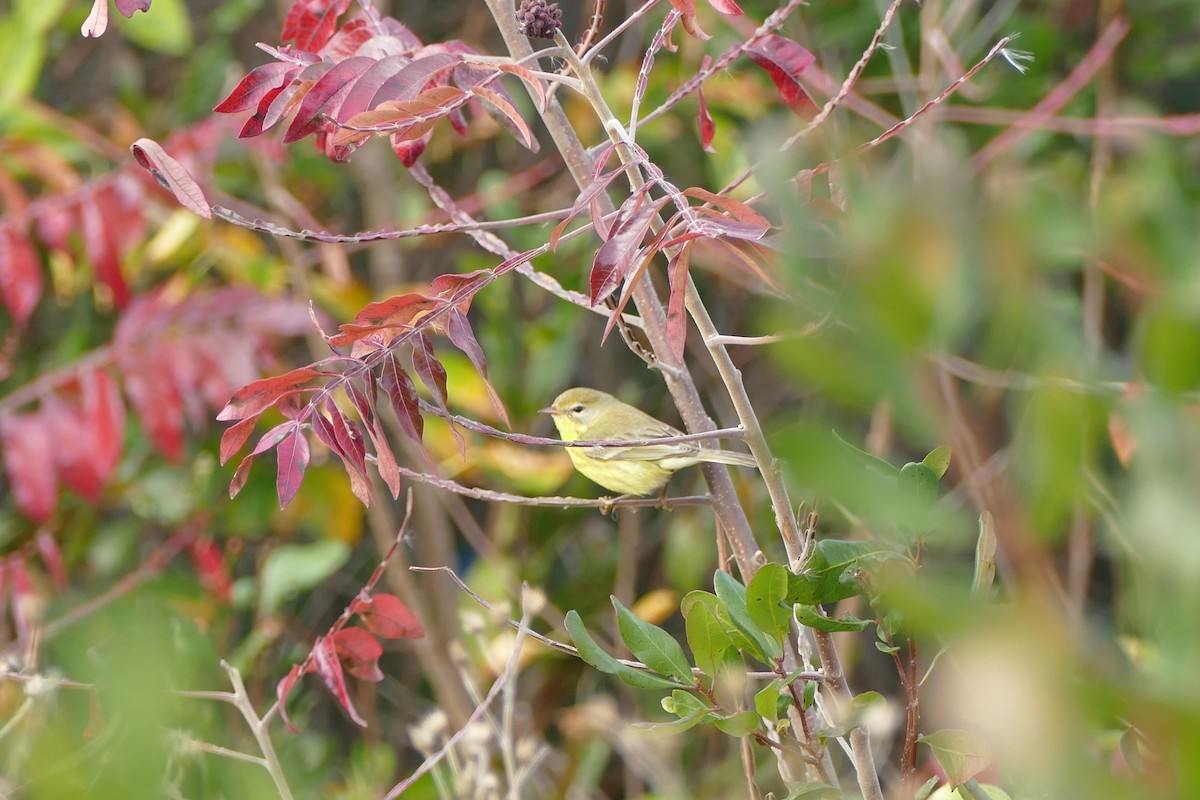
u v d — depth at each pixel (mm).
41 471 9898
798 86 6422
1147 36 14094
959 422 2010
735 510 6734
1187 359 1738
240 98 5852
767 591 4781
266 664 12844
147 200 11703
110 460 9977
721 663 5215
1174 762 1524
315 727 14320
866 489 2219
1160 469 1838
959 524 2281
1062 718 1531
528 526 14047
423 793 10758
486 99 5379
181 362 10086
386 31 7039
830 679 5438
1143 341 1820
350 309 12359
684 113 13188
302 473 5395
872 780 5387
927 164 1757
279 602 13055
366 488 5449
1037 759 1559
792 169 2439
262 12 15805
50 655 9922
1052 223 1780
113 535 13117
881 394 1849
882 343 1793
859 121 13625
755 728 5109
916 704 4828
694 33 5789
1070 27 14711
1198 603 1755
